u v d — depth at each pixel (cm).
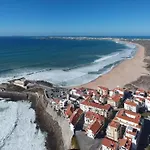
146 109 6384
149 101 6347
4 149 4675
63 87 8831
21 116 6300
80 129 5194
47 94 7538
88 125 5200
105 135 4931
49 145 4928
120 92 7281
